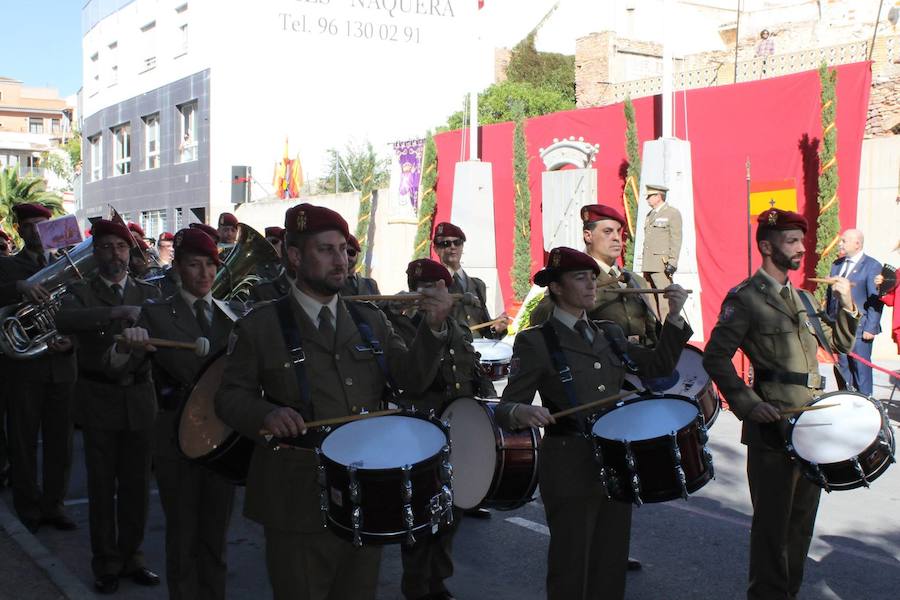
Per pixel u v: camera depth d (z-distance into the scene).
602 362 4.38
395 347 3.69
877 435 4.38
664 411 4.12
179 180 31.14
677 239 13.05
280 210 26.19
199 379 3.82
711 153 15.70
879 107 17.75
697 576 5.63
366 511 3.16
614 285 5.83
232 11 29.41
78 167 60.09
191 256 5.08
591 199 17.86
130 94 34.41
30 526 6.77
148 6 32.78
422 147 21.16
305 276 3.49
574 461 4.21
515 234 18.75
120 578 5.67
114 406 5.46
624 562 4.34
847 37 25.09
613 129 17.66
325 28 30.69
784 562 4.66
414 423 3.45
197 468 4.81
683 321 4.33
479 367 5.47
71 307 5.71
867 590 5.32
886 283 10.10
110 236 5.82
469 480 4.66
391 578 5.87
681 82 24.48
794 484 4.62
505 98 31.77
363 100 31.47
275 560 3.47
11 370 6.77
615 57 28.08
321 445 3.30
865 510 6.90
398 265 21.94
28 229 7.45
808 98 14.53
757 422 4.61
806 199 14.60
